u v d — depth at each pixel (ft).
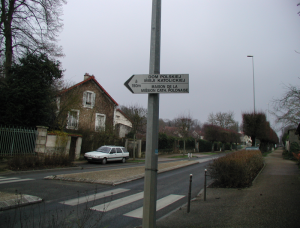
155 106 12.34
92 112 80.84
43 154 49.32
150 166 11.75
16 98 54.29
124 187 29.37
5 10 57.16
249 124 108.99
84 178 33.06
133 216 17.88
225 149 201.87
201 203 21.38
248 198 21.83
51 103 64.54
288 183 28.96
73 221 16.11
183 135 125.80
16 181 30.55
